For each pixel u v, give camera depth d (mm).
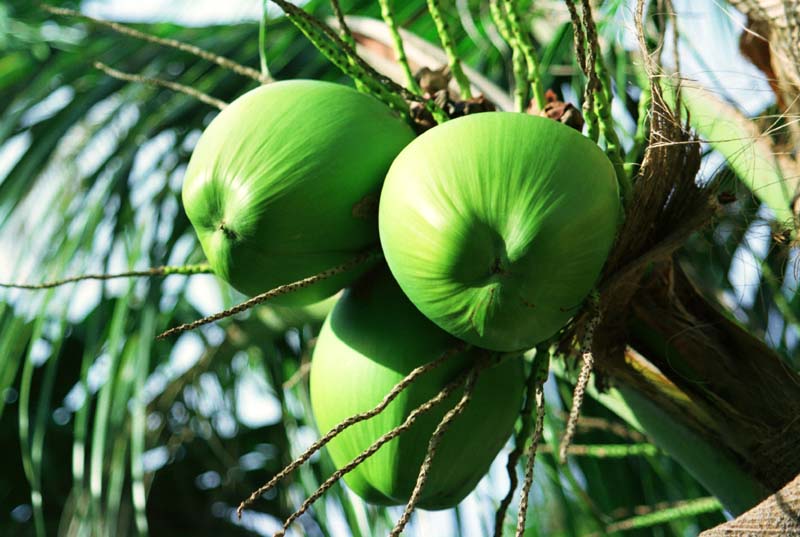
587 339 1693
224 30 2740
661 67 1854
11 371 2412
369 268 1874
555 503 2434
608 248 1712
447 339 1832
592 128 1789
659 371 1917
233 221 1791
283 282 1832
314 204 1781
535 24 2438
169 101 2660
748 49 1936
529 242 1675
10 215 2529
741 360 1886
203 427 3137
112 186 2562
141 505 2318
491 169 1695
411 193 1713
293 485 2883
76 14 2049
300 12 1840
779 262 1969
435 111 1849
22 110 2656
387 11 1934
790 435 1855
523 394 1900
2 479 3879
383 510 2471
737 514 1891
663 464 2459
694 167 1827
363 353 1850
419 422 1826
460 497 1899
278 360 2900
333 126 1798
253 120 1808
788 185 1901
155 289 2502
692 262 2244
